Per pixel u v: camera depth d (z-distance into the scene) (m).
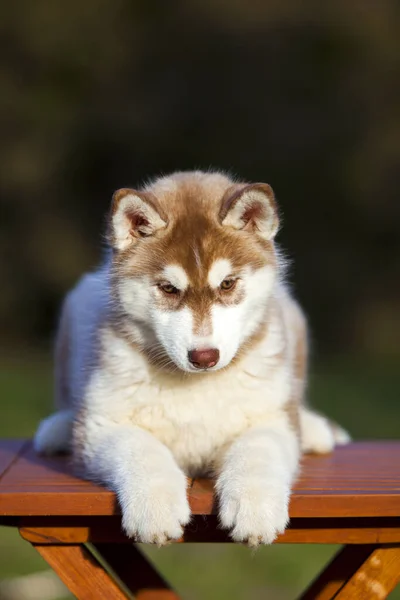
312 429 4.65
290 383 4.19
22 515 3.42
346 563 3.67
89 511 3.40
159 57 18.91
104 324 4.20
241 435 3.93
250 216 4.07
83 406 4.09
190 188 4.27
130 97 18.70
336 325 18.41
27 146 18.25
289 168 18.12
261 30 18.72
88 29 18.91
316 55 18.62
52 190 18.58
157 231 4.02
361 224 18.48
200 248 3.92
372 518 3.43
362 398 11.66
